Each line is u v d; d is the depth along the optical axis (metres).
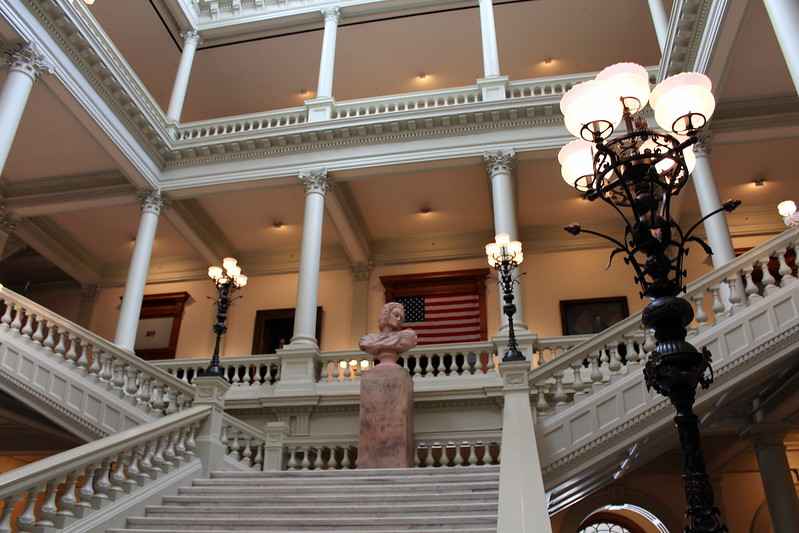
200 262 17.31
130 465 6.35
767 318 7.03
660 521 10.91
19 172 13.61
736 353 6.95
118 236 16.41
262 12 15.57
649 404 6.95
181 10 14.94
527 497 3.49
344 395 10.47
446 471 7.10
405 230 16.28
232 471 7.64
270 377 11.42
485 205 15.12
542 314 15.18
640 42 15.52
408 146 13.02
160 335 16.72
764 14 8.70
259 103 17.75
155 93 17.50
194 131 14.19
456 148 12.76
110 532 5.65
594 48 15.81
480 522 5.42
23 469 4.96
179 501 6.54
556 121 12.61
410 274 15.99
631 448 7.20
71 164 13.34
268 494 6.71
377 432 8.55
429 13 15.09
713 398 6.86
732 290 7.38
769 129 11.16
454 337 14.94
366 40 15.89
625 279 15.22
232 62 16.55
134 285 12.59
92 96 11.42
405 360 10.99
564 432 7.03
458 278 15.71
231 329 16.50
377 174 13.33
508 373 7.08
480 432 9.81
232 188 13.61
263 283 16.95
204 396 7.88
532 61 16.30
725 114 11.24
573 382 7.57
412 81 17.05
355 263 16.47
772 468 8.78
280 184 13.51
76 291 17.91
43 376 9.05
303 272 12.16
